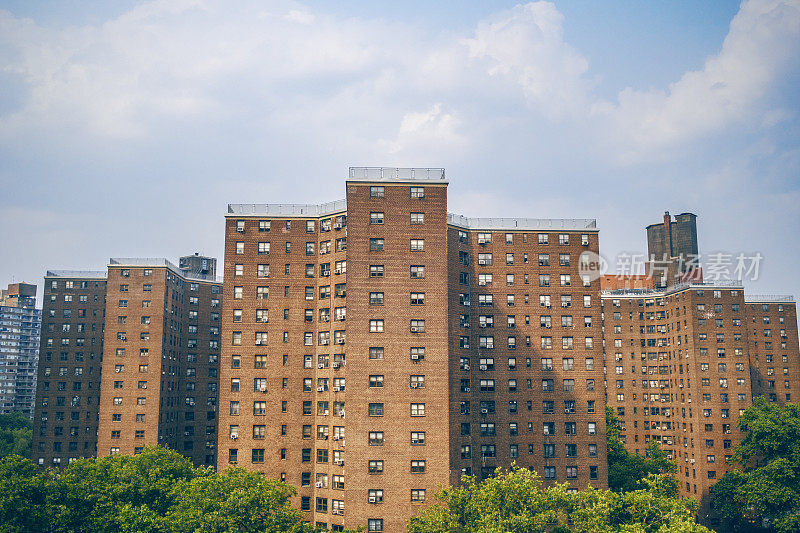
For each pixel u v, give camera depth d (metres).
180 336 135.25
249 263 93.94
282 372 91.88
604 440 97.31
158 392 122.25
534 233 100.69
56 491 68.81
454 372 92.50
